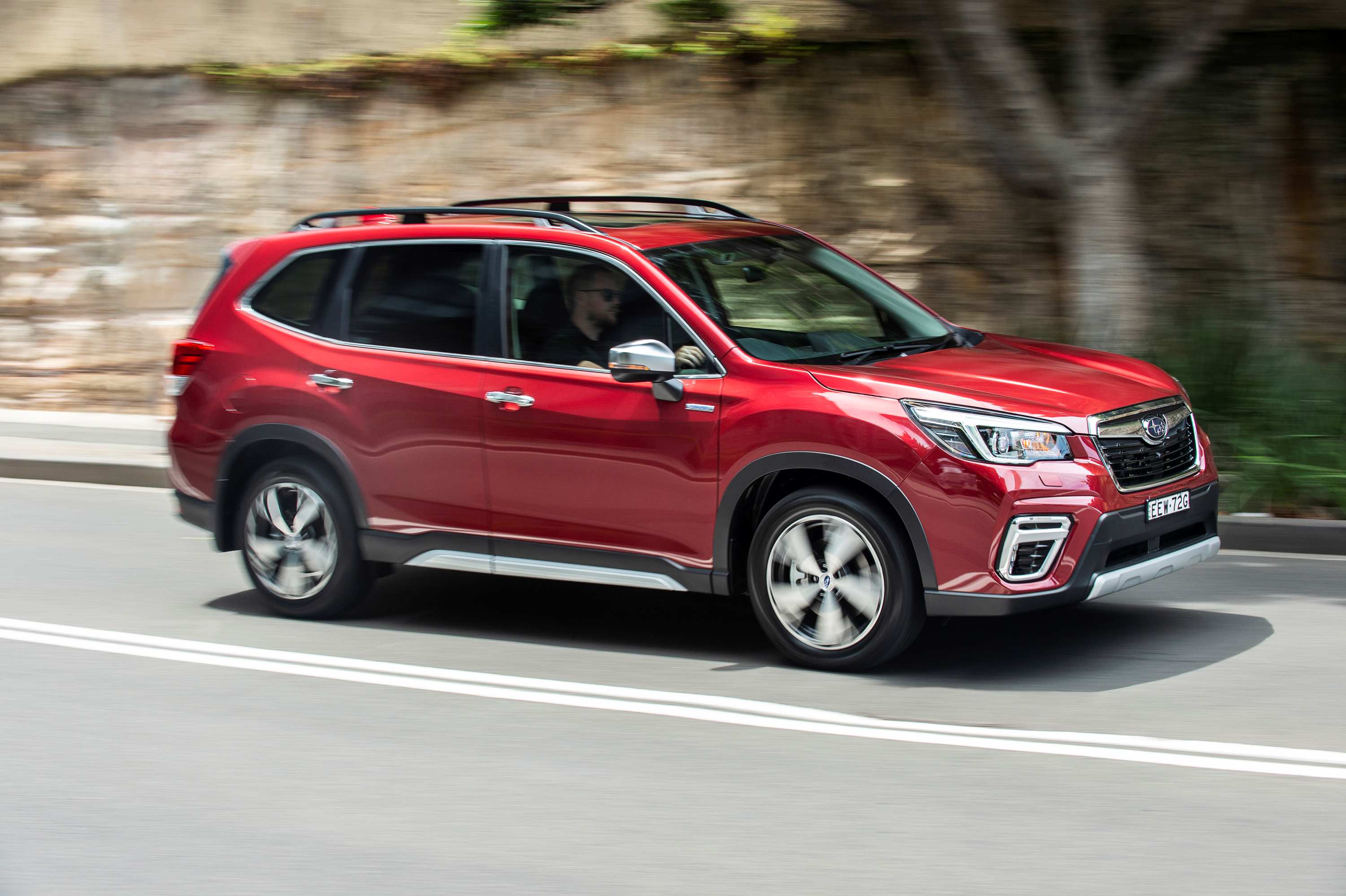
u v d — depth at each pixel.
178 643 8.61
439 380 8.47
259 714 7.23
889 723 6.81
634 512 7.95
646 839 5.54
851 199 16.12
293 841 5.63
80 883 5.30
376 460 8.70
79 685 7.80
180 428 9.45
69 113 18.66
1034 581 7.13
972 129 13.23
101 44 18.50
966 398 7.23
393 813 5.88
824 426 7.37
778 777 6.16
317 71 18.00
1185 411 7.99
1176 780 5.98
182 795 6.15
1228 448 11.27
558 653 8.24
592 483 8.03
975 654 7.91
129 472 13.93
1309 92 14.58
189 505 9.46
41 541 11.52
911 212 15.89
